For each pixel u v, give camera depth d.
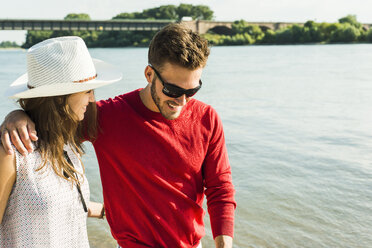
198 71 1.56
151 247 1.73
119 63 33.91
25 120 1.46
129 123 1.73
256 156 6.17
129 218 1.77
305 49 62.59
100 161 1.80
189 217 1.78
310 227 3.95
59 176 1.55
